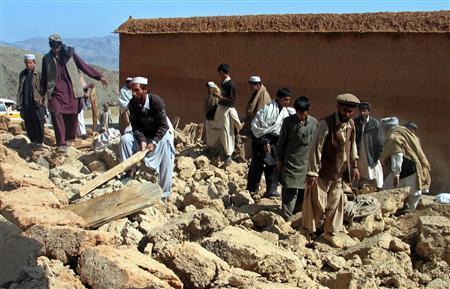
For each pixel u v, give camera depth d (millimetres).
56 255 5121
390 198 8242
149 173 8422
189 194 8102
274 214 7551
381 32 13578
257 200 9031
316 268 6344
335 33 14398
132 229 6254
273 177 9047
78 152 11031
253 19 16266
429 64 12953
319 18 14906
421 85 13070
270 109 8945
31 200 6172
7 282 4465
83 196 7152
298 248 6781
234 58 16516
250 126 9812
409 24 13258
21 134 13875
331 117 6836
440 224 6797
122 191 6676
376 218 7590
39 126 11867
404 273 6250
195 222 6262
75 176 8547
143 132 8016
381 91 13703
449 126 12719
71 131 11820
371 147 8844
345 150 6906
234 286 5098
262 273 5629
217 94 11391
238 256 5695
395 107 13484
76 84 11547
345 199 7473
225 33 16641
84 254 4957
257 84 10422
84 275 4789
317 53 14781
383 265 6289
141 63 19016
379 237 6930
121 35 19438
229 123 11172
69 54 11406
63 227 5312
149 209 6863
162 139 7961
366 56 13914
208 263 5285
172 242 6082
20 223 5477
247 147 12945
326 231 7156
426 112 13039
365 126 8836
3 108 22188
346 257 6668
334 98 14531
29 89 11766
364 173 8898
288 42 15320
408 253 6746
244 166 11320
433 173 12945
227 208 8484
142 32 18719
